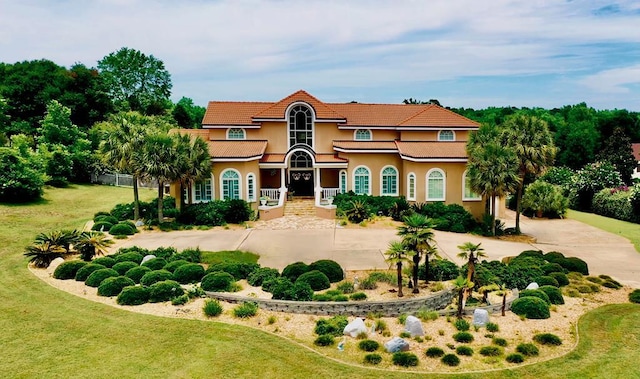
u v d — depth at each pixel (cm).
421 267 2022
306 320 1580
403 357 1305
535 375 1244
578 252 2638
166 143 2994
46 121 4862
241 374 1225
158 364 1261
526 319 1606
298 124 3909
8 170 3528
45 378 1176
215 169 3416
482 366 1290
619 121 7638
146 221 3133
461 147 3647
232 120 3850
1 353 1296
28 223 3005
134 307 1636
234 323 1530
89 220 3241
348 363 1298
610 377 1231
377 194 3741
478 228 3084
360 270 2108
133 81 8088
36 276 1967
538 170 3025
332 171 3928
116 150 3048
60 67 6844
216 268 1980
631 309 1712
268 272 1934
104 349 1335
